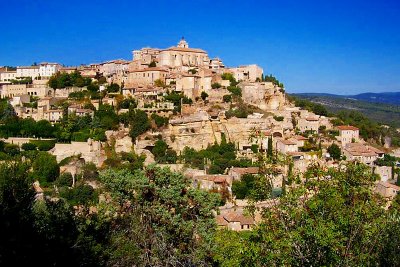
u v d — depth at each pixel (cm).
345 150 17050
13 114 18950
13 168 3903
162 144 16175
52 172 13300
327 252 3159
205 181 12762
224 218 9319
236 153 16175
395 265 3422
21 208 3466
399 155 19088
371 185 3459
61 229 3519
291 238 3212
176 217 4553
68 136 16312
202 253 4366
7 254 2928
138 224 4409
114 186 4631
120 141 16288
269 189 3772
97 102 19688
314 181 3475
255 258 3319
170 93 19838
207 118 17238
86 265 3397
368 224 3200
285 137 17600
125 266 3803
